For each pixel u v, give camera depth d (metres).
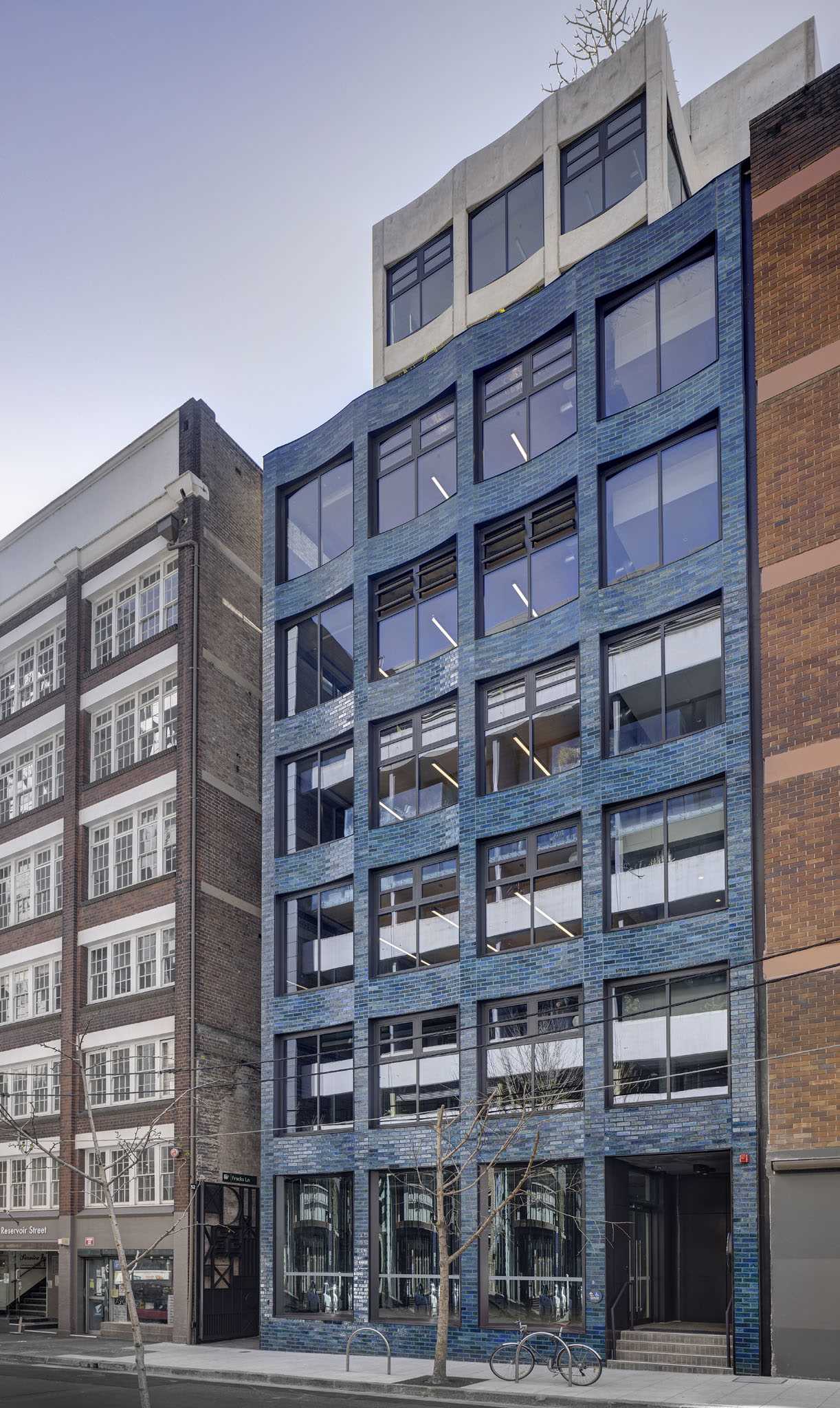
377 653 31.91
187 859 35.00
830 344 24.05
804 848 22.69
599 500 27.44
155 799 36.84
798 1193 21.52
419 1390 21.59
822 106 24.94
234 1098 34.50
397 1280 28.00
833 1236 21.03
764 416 24.73
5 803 43.12
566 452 28.19
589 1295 24.09
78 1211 35.75
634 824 25.69
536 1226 25.75
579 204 31.47
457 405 30.80
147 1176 34.22
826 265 24.34
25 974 40.47
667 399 26.56
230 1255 33.41
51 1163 37.47
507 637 28.70
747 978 23.16
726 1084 23.34
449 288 34.16
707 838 24.50
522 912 27.38
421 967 29.09
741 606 24.50
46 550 42.69
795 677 23.42
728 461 25.20
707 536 25.67
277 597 34.78
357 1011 29.86
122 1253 19.12
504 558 29.45
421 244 35.12
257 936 36.62
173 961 35.09
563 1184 25.55
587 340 28.12
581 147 31.70
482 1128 24.58
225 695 37.19
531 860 27.44
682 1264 26.75
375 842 30.55
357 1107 29.34
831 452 23.69
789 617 23.70
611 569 27.17
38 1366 28.56
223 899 35.62
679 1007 24.25
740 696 24.19
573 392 28.66
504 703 28.73
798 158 25.09
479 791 28.56
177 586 37.88
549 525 28.62
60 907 39.44
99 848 38.66
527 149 32.69
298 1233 30.59
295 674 34.06
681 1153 23.61
